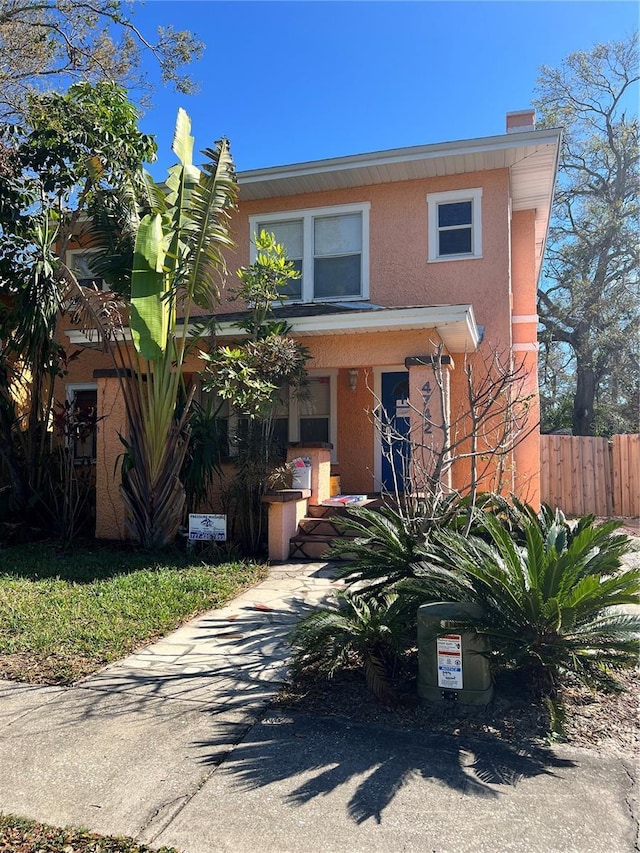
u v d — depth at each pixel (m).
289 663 4.93
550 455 14.75
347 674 4.66
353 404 12.29
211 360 8.87
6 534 9.92
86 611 6.11
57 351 10.51
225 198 8.97
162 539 9.16
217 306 12.72
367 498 10.41
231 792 3.18
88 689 4.49
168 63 11.09
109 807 3.08
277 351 8.83
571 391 27.56
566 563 4.15
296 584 7.44
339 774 3.33
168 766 3.44
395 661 4.64
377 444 12.06
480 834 2.84
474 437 5.75
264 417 8.93
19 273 9.70
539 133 10.58
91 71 10.66
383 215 11.97
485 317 11.35
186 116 9.26
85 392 13.42
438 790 3.18
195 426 9.43
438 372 5.88
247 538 9.20
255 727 3.88
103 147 9.43
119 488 9.45
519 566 4.33
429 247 11.69
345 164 11.46
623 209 23.03
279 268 9.54
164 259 8.66
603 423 25.48
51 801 3.13
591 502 14.55
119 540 9.95
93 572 7.80
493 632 4.05
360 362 9.75
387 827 2.89
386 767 3.40
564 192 24.84
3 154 9.29
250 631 5.75
